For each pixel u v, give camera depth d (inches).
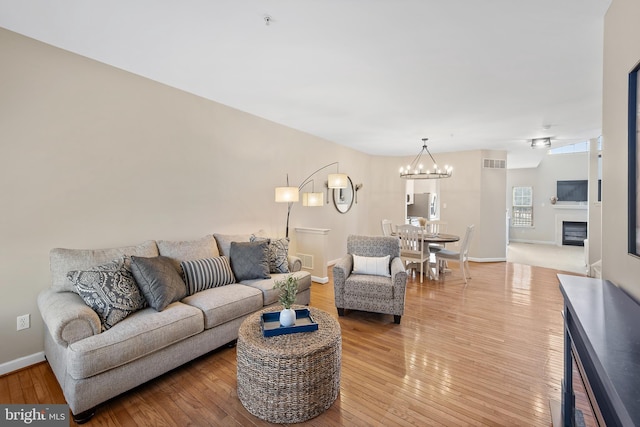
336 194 238.7
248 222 161.9
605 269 70.8
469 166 261.4
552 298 160.6
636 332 40.6
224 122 147.3
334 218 238.5
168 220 125.7
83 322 72.9
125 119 111.0
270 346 73.4
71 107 97.6
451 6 72.0
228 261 126.3
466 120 169.6
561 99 135.3
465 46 90.8
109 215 107.7
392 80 116.2
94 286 81.7
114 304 81.7
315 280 186.9
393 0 69.9
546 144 219.1
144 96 116.3
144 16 77.2
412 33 84.0
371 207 292.5
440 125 180.9
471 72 108.6
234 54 97.2
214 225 144.4
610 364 33.2
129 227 113.3
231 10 74.2
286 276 131.0
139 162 115.6
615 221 64.8
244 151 158.2
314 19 77.9
